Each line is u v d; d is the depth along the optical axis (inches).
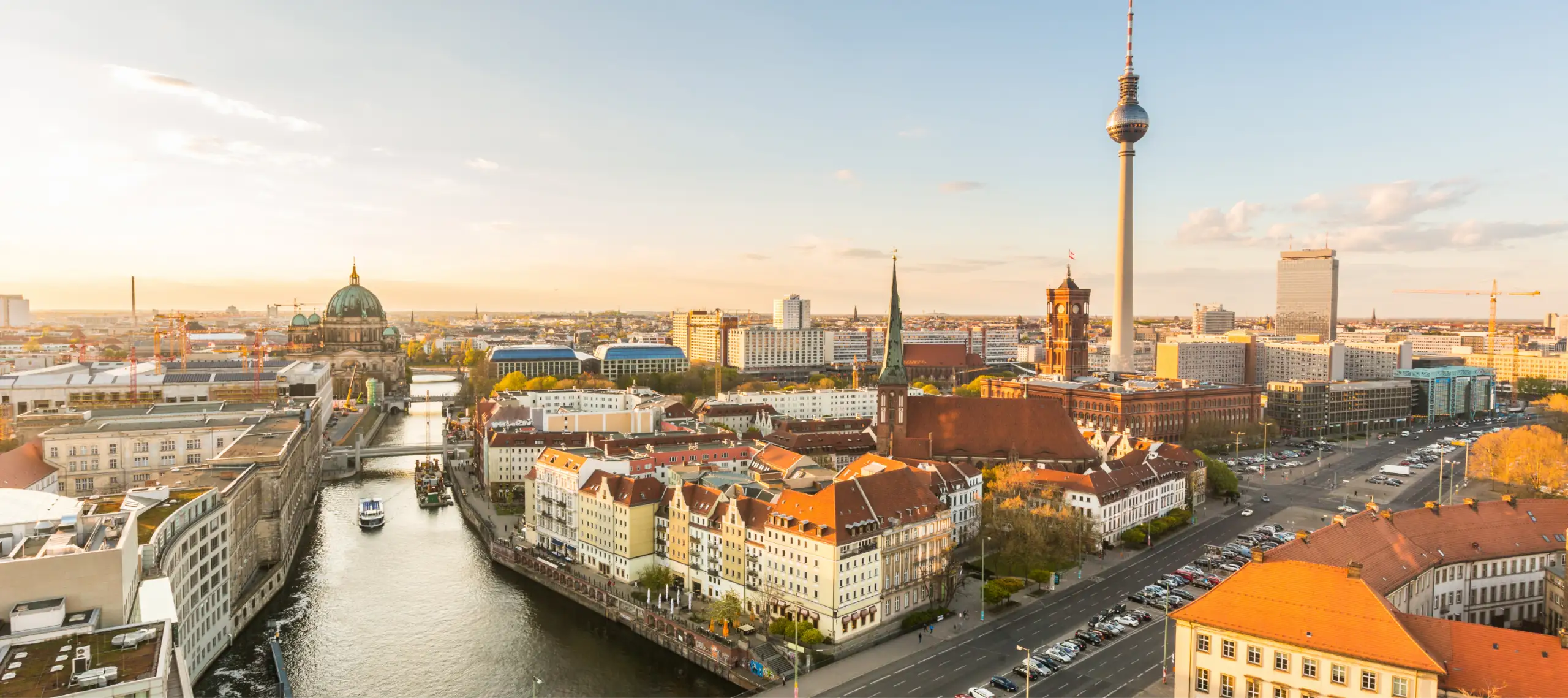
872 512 6259.8
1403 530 5698.8
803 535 6053.2
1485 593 5807.1
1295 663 4151.1
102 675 3149.6
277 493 7391.7
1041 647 5728.3
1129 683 5137.8
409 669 5836.6
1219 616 4402.1
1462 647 3949.3
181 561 5324.8
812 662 5516.7
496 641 6289.4
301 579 7657.5
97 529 4507.9
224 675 5703.7
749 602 6481.3
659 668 5841.5
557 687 5565.9
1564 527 6112.2
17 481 6889.8
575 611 6889.8
